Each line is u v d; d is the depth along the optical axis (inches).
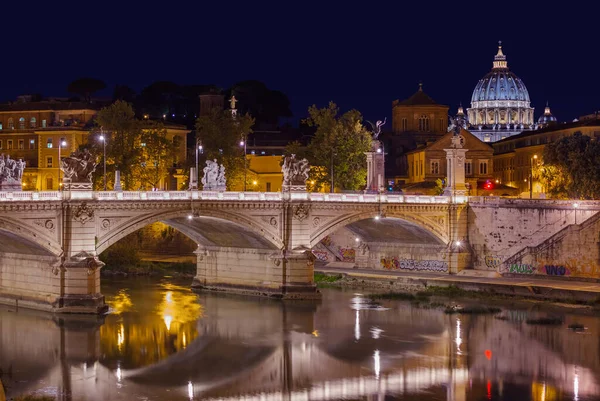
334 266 6815.9
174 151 7362.2
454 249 6151.6
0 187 5113.2
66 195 4704.7
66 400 3481.8
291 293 5472.4
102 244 4820.4
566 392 3636.8
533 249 5816.9
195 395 3582.7
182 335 4505.4
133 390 3631.9
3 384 3663.9
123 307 5147.6
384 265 6584.6
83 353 4131.4
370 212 5821.9
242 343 4370.1
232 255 5743.1
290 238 5482.3
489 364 4018.2
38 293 4896.7
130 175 6948.8
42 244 4630.9
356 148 7278.5
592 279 5561.0
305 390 3654.0
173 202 5007.4
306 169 5551.2
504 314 5044.3
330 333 4589.1
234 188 7490.2
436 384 3737.7
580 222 5698.8
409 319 4926.2
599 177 6683.1
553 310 5128.0
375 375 3860.7
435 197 6112.2
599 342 4404.5
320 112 7500.0
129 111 7071.9
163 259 7012.8
